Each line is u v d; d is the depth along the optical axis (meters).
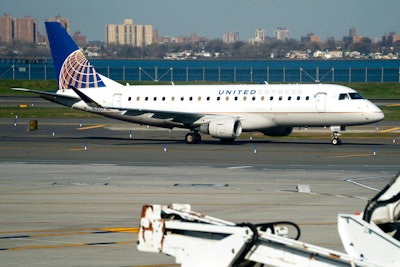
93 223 129.38
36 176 189.38
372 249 76.06
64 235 119.44
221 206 145.50
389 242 75.88
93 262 101.88
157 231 80.38
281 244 78.31
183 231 81.94
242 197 156.25
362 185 173.50
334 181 180.38
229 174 193.50
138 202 150.38
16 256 105.38
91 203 149.25
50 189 167.12
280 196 157.50
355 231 76.38
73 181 180.12
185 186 171.75
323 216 135.00
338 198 155.00
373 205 83.19
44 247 111.06
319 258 76.62
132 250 109.06
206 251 79.06
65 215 136.50
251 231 77.94
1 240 115.69
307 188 168.62
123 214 137.62
